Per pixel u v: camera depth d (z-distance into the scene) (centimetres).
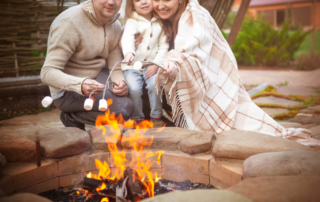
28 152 183
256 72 822
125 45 270
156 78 242
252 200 130
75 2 468
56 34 241
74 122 277
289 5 2038
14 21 442
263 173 153
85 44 253
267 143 182
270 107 427
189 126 253
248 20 1103
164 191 183
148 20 291
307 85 600
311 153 164
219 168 182
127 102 266
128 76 281
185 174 196
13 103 407
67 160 190
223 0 471
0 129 213
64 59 245
